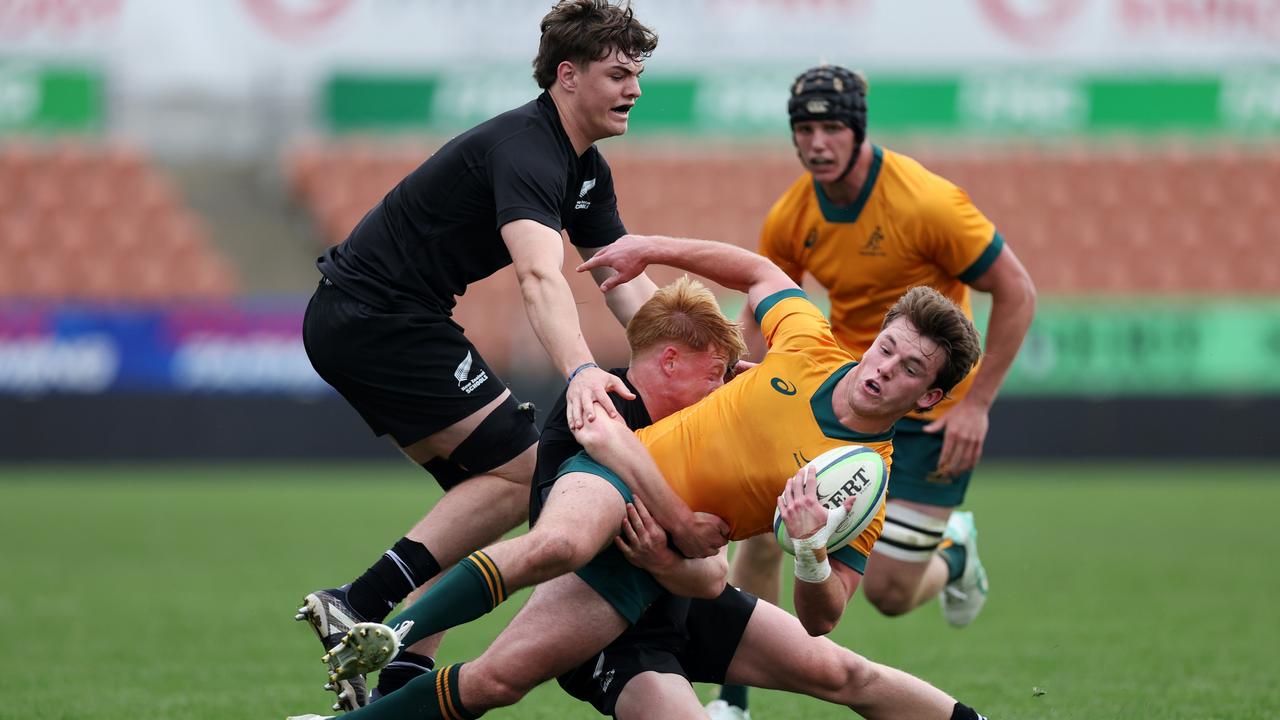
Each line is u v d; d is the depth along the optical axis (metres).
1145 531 45.84
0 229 79.25
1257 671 23.62
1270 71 84.56
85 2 85.62
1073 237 80.81
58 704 21.03
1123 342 67.38
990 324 21.98
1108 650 25.81
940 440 22.28
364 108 85.94
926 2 84.56
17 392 65.88
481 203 17.31
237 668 24.36
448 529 17.67
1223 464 67.31
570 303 16.33
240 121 88.81
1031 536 44.59
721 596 16.34
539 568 14.67
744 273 17.23
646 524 15.13
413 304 17.59
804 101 21.22
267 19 86.81
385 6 86.12
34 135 86.81
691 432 15.77
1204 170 83.12
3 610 30.94
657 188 81.94
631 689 15.38
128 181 82.12
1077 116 84.88
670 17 84.88
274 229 84.44
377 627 14.06
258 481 63.06
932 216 21.61
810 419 15.58
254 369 67.06
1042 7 84.75
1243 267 80.19
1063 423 67.62
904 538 22.31
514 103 85.25
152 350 66.44
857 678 16.20
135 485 61.25
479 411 17.77
